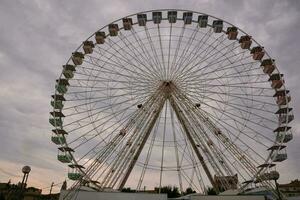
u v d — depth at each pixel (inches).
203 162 1590.8
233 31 1676.9
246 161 1550.2
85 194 1483.8
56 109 1617.9
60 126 1595.7
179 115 1648.6
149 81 1685.5
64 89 1668.3
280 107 1593.3
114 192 1473.9
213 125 1617.9
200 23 1690.5
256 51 1670.8
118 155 1576.0
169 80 1683.1
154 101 1652.3
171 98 1679.4
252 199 1469.0
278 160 1504.7
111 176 1549.0
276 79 1619.1
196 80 1672.0
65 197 1489.9
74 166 1558.8
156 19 1713.8
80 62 1717.5
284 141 1520.7
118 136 1596.9
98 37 1724.9
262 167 1530.5
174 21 1723.7
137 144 1601.9
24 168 1354.6
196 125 1625.2
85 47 1712.6
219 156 1583.4
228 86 1636.3
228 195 1487.5
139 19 1716.3
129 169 1569.9
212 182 1589.6
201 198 1491.1
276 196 1486.2
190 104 1653.5
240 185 1573.6
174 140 1569.9
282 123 1563.7
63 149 1568.7
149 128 1617.9
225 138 1590.8
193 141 1610.5
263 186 1518.2
